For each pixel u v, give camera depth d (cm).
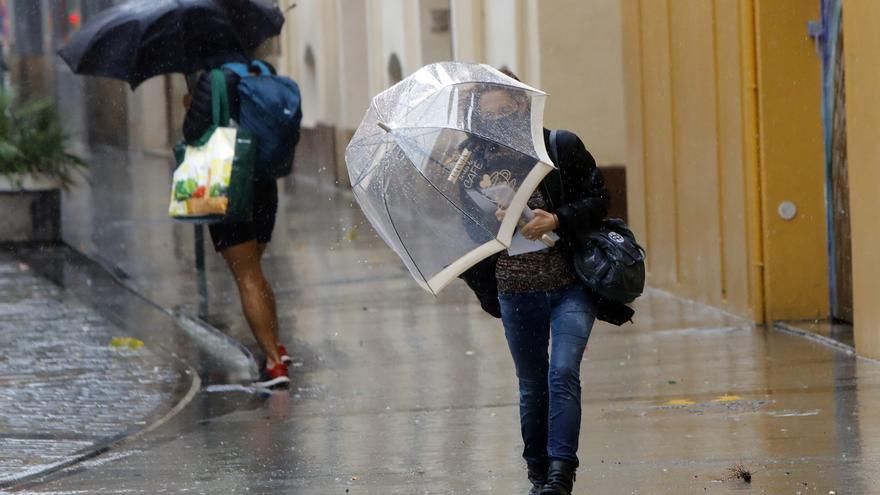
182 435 2009
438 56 5891
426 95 1417
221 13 2505
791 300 2758
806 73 2730
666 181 3300
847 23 2303
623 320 1521
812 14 2719
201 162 2348
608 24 4172
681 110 3173
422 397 2223
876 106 2217
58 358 2623
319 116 7681
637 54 3459
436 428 1989
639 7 3428
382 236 1474
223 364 2594
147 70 2536
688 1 3081
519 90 1424
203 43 2523
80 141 9288
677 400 2094
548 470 1450
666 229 3322
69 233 4916
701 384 2208
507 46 4541
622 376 2302
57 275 3862
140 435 2014
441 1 5841
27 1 9438
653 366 2380
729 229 2922
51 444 1948
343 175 7169
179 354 2700
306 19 7931
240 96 2375
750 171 2778
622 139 4188
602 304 1506
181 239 4697
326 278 3741
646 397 2125
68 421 2105
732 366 2348
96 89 9294
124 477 1758
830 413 1947
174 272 3919
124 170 7775
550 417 1452
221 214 2334
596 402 2103
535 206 1462
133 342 2758
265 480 1723
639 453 1767
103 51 2514
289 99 2373
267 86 2370
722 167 2945
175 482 1723
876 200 2250
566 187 1462
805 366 2314
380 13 6712
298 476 1739
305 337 2848
